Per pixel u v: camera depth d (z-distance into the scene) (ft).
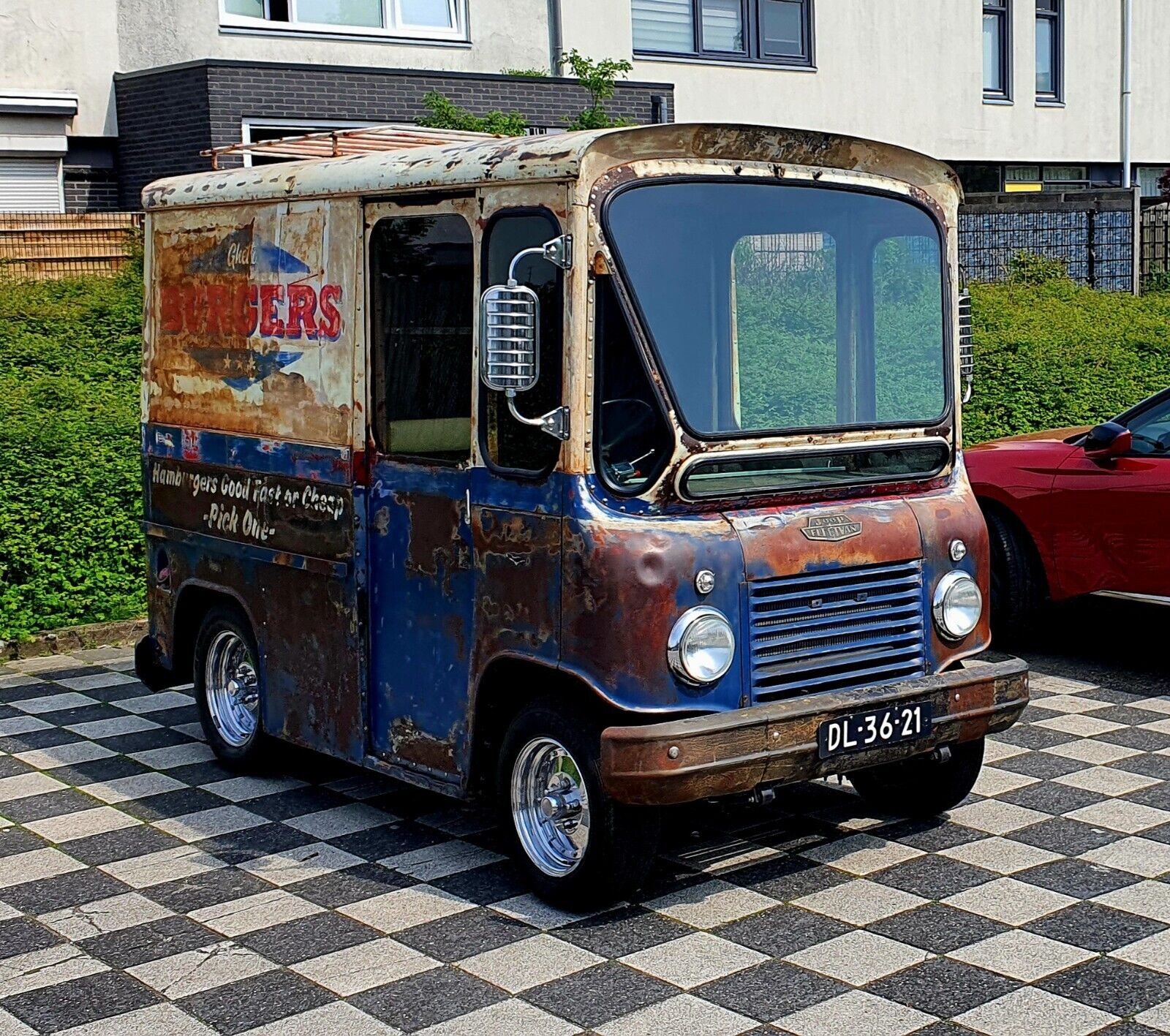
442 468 18.99
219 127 49.21
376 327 19.93
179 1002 16.21
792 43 70.59
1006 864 19.52
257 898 18.97
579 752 17.60
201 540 23.50
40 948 17.66
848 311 19.34
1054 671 28.94
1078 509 28.53
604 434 17.34
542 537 17.67
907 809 21.27
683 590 17.33
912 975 16.37
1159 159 89.30
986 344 50.44
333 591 20.89
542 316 17.49
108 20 51.78
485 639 18.58
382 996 16.19
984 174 81.66
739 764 16.99
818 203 19.03
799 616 18.28
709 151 18.21
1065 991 15.96
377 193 19.61
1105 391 47.96
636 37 65.00
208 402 23.26
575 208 17.07
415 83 53.57
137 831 21.49
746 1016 15.52
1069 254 66.33
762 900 18.49
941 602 19.54
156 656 25.40
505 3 59.00
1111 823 20.94
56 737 26.00
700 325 17.89
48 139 50.90
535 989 16.22
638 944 17.30
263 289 21.86
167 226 24.06
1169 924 17.60
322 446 20.86
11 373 38.86
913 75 75.46
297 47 54.49
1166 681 28.17
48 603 32.24
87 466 33.30
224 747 24.02
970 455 30.68
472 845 20.67
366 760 20.58
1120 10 85.92
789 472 18.58
